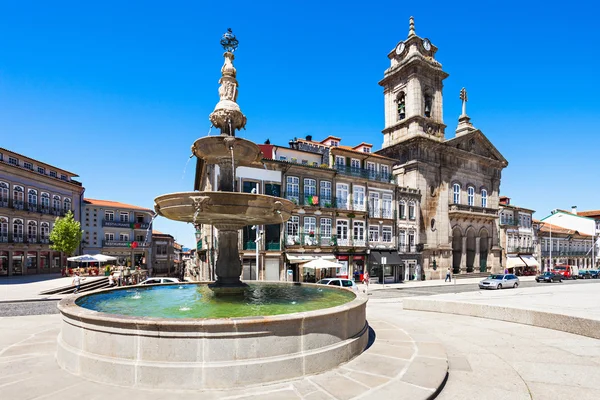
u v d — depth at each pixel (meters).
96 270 34.44
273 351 4.87
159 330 4.64
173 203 7.25
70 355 5.15
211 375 4.56
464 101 43.56
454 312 11.39
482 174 43.19
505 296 15.47
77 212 45.41
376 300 18.72
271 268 27.23
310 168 29.30
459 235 41.25
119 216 50.12
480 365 6.10
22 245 36.75
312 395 4.39
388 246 33.66
